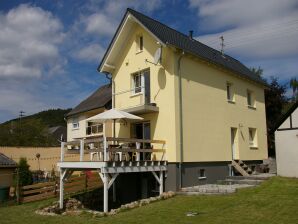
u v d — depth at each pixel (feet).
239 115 73.41
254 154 77.46
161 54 57.62
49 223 42.73
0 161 79.77
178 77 57.82
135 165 50.72
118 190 65.26
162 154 57.11
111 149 49.01
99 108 99.55
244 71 79.77
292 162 56.34
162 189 54.80
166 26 69.21
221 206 41.96
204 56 61.93
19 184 65.00
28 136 183.73
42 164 113.60
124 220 40.11
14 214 51.29
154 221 38.14
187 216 38.93
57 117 300.20
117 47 66.69
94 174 75.82
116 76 69.00
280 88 101.09
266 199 42.83
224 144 66.80
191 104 59.67
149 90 61.62
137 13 63.36
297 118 56.54
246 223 34.27
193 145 58.80
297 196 42.73
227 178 63.82
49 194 66.23
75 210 53.31
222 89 68.54
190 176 57.21
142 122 63.00
